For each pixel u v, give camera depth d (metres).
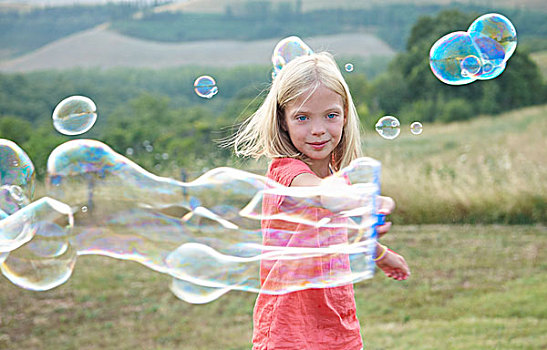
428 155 11.88
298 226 1.75
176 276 1.90
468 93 21.41
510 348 3.65
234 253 1.87
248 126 1.93
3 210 2.05
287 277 1.75
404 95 21.88
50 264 1.99
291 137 1.77
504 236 6.76
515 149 11.81
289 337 1.72
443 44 2.50
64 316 4.59
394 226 7.38
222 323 4.35
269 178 1.79
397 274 1.96
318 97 1.72
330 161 1.92
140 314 4.59
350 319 1.81
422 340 3.85
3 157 2.08
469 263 5.71
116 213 1.96
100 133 15.30
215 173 1.93
